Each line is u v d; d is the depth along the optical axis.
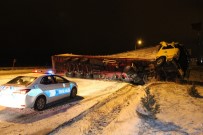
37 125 8.27
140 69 18.53
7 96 9.64
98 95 13.59
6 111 9.98
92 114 9.61
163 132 7.22
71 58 21.92
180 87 15.77
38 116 9.34
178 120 8.28
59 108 10.57
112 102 11.62
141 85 17.89
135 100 11.65
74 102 11.76
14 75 22.62
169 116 8.72
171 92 13.58
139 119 8.42
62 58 22.34
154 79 18.73
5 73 25.06
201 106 10.14
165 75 18.80
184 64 19.84
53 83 11.20
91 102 11.78
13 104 9.55
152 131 7.32
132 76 18.31
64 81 12.23
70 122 8.55
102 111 10.06
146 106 8.84
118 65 19.39
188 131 7.27
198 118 8.46
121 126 7.86
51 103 11.52
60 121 8.73
